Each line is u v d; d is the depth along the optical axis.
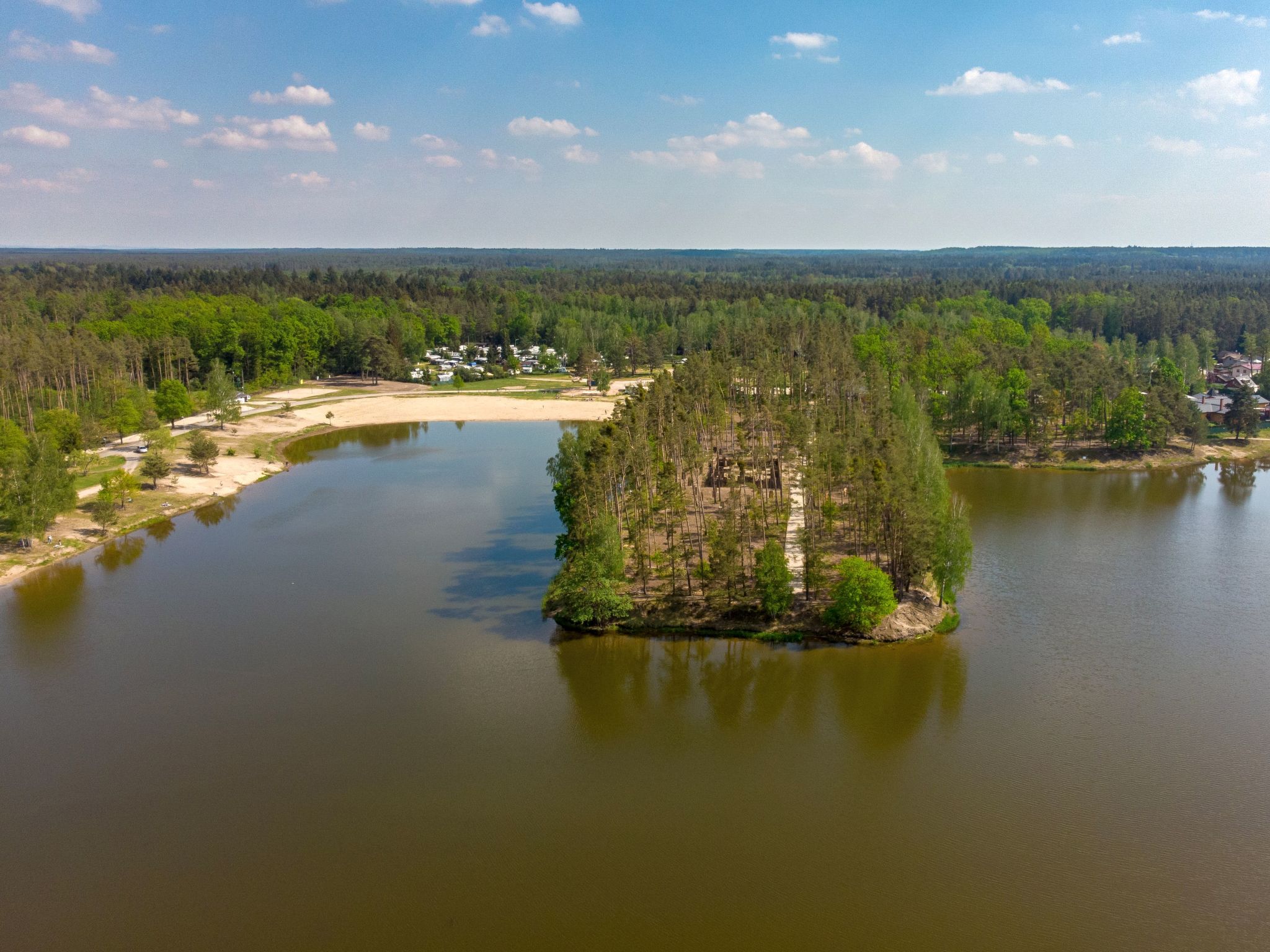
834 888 65.88
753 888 66.06
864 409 185.25
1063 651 104.69
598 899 64.88
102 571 136.38
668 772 81.44
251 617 117.25
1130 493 180.50
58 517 155.38
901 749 84.81
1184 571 131.12
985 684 97.00
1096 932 61.22
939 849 70.19
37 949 60.88
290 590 126.75
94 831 73.31
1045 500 174.75
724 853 70.00
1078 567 132.88
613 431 143.12
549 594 119.44
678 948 60.03
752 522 135.50
